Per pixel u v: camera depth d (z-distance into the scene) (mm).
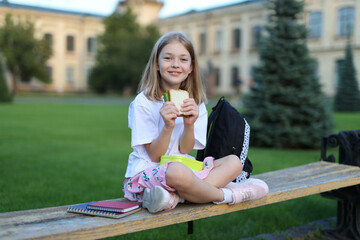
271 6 8289
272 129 7406
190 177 1755
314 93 7684
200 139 2287
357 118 13508
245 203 1994
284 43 7816
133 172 2010
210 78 34188
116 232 1585
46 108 17422
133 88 36094
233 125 2299
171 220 1734
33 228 1508
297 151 6996
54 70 41312
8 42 32812
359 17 26062
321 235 2840
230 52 35312
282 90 7473
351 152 2936
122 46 33594
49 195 3602
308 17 28531
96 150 6633
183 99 2004
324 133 7277
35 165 5102
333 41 27359
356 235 2723
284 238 2775
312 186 2291
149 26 35469
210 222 3102
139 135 2051
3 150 6285
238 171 2002
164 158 1966
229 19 35281
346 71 19688
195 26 38156
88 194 3684
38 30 39062
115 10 36406
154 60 2197
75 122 11695
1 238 1381
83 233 1505
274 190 2164
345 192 2787
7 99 20766
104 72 37125
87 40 42844
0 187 3842
